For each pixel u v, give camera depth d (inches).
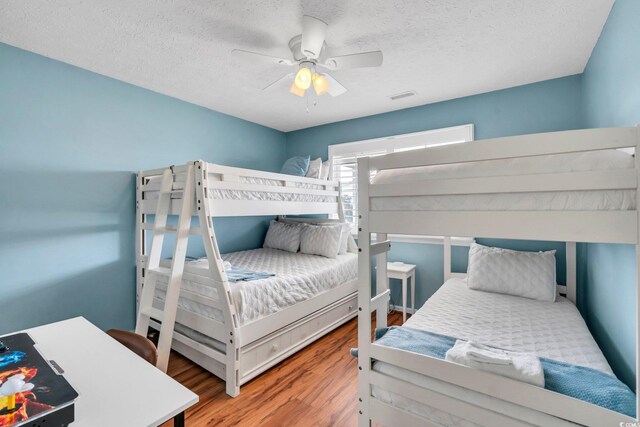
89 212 101.3
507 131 115.0
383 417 54.6
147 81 109.1
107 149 105.3
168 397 36.5
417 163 49.9
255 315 84.4
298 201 119.9
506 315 79.1
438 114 129.4
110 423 31.9
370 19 72.7
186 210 81.4
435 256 132.3
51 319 93.5
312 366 91.7
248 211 95.8
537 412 42.4
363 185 55.7
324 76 83.7
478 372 45.8
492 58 92.1
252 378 83.4
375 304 66.4
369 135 148.5
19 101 86.9
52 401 33.6
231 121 148.2
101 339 51.4
